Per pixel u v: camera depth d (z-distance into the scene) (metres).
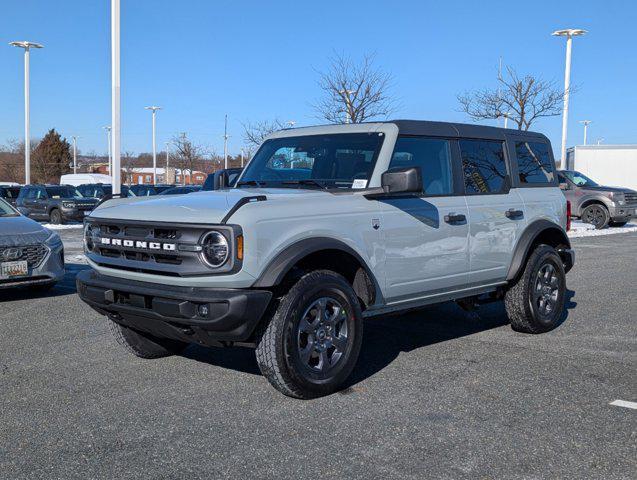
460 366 5.77
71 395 5.07
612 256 14.16
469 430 4.33
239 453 4.00
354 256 5.16
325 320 4.96
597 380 5.38
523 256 6.67
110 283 5.11
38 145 76.12
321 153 5.95
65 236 20.45
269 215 4.73
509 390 5.12
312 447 4.08
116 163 19.52
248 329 4.59
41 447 4.12
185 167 65.31
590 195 22.20
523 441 4.16
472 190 6.34
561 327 7.30
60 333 7.09
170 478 3.69
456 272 6.09
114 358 6.09
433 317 7.84
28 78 41.94
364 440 4.18
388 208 5.50
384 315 5.82
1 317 7.92
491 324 7.47
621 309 8.32
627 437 4.23
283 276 4.67
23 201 27.97
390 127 5.75
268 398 4.96
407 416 4.58
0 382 5.41
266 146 6.52
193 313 4.59
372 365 5.82
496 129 6.84
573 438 4.21
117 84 19.34
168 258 4.81
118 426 4.44
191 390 5.16
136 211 5.10
